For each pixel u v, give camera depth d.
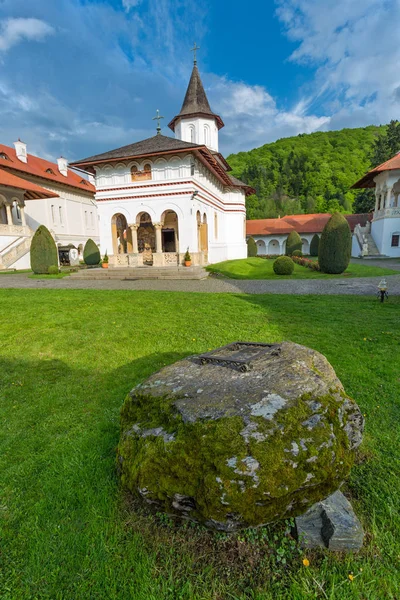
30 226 32.91
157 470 2.28
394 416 3.71
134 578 2.08
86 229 41.47
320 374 2.94
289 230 44.34
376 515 2.46
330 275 18.09
